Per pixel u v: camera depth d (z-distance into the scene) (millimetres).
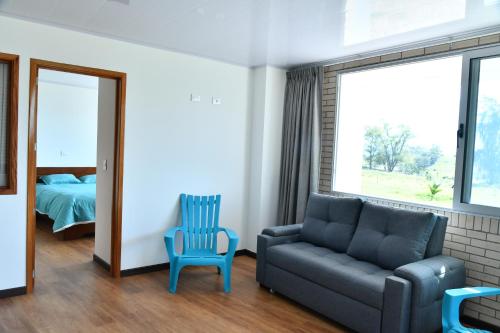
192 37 3615
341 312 2967
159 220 4184
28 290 3406
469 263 3189
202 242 4184
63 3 2854
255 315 3203
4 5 2918
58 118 7043
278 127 4828
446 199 3475
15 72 3207
